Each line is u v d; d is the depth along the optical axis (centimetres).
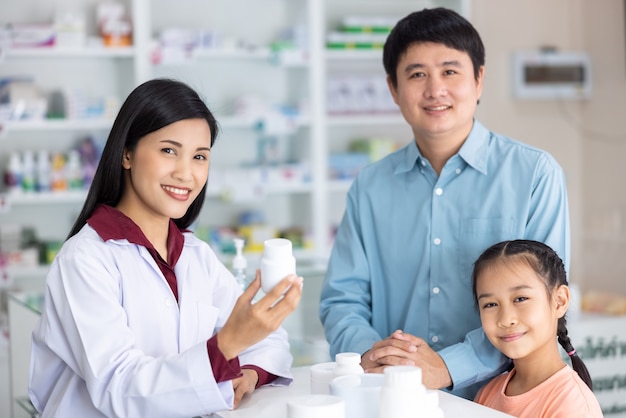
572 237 504
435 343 199
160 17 457
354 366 145
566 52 502
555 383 170
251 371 165
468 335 186
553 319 175
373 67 504
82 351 151
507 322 172
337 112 473
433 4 496
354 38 463
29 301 243
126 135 161
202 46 436
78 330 151
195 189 163
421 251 201
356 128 500
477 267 180
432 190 201
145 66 422
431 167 201
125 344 150
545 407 169
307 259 279
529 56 493
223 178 442
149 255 163
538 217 190
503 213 193
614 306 351
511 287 173
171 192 161
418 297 201
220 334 144
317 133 454
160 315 162
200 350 144
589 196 501
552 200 190
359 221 211
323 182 457
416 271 202
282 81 481
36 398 168
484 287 177
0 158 431
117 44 422
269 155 466
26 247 420
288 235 456
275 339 176
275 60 444
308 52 448
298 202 480
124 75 438
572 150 509
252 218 462
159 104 158
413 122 194
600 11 486
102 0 443
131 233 162
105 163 163
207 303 172
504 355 184
